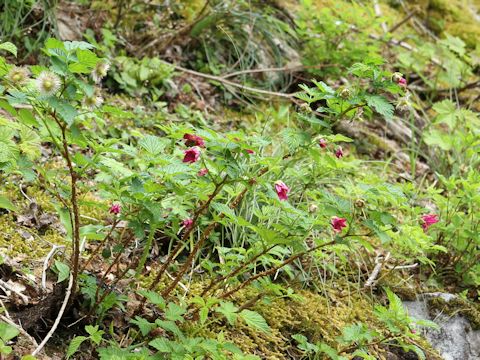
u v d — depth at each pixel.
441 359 1.65
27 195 1.61
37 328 1.36
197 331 1.41
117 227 1.59
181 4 2.60
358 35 2.50
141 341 1.40
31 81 1.22
